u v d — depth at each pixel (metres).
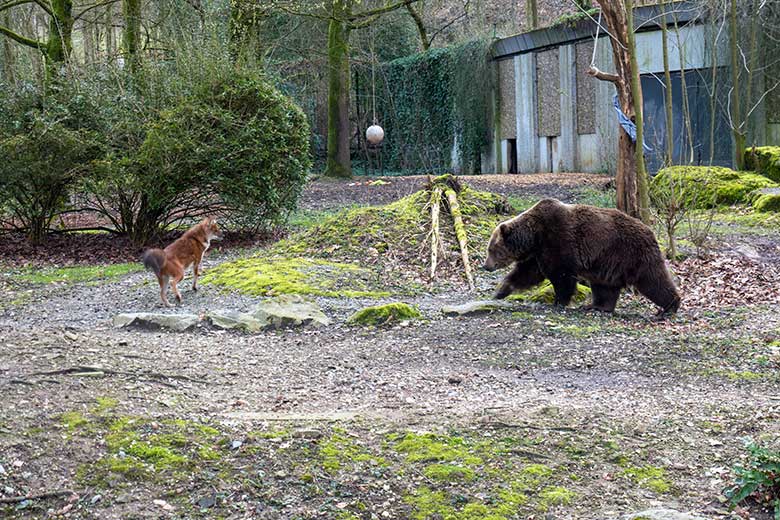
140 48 21.30
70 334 7.93
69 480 4.81
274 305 9.60
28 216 17.09
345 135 29.91
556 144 29.06
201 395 6.38
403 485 4.94
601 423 5.88
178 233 17.91
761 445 5.39
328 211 21.12
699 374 7.31
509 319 9.34
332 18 25.27
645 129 25.20
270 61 25.17
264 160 16.73
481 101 31.80
